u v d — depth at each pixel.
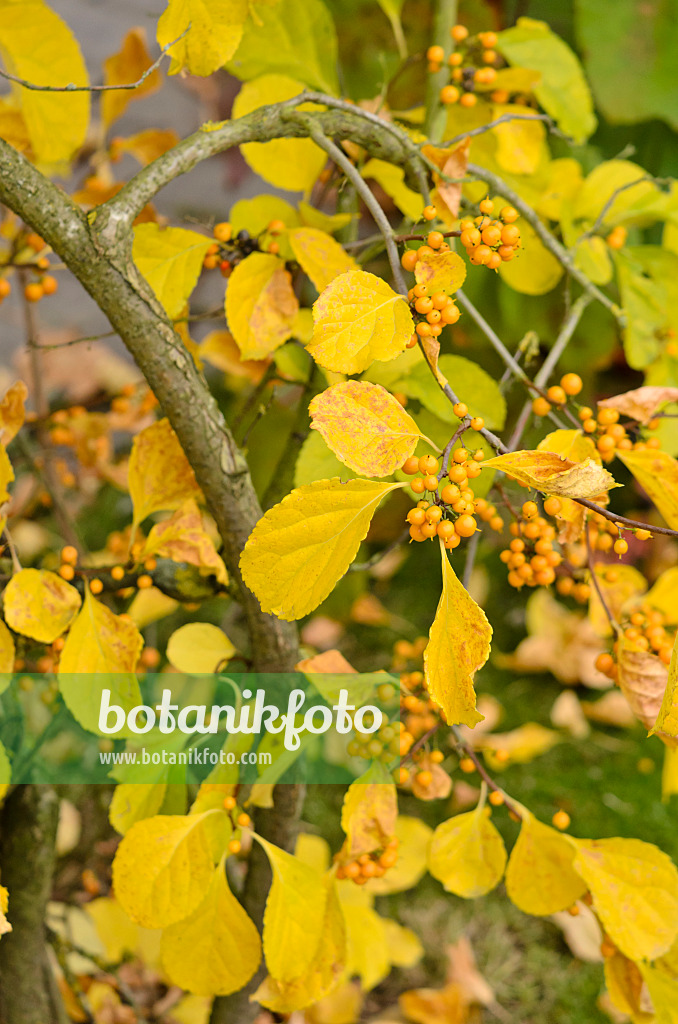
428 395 1.04
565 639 2.19
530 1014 1.54
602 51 1.42
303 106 1.05
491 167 1.15
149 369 0.97
